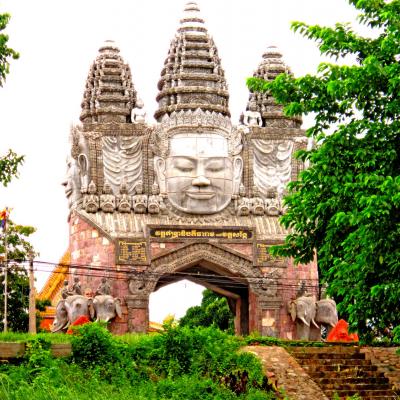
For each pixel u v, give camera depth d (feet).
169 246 167.32
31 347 109.70
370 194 106.11
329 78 111.65
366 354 133.59
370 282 108.17
